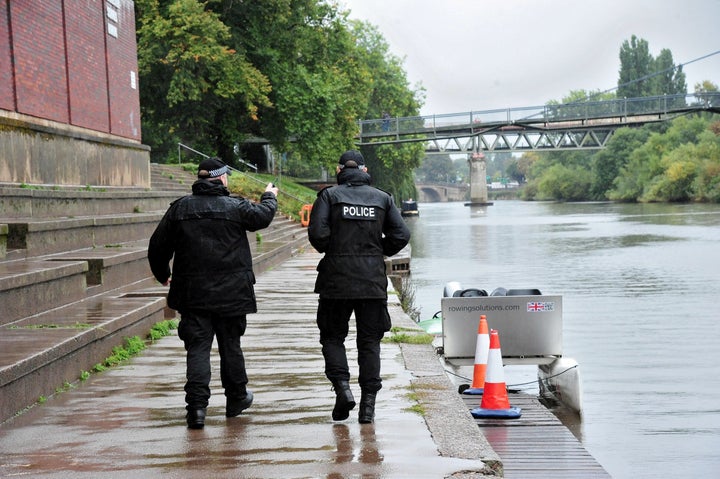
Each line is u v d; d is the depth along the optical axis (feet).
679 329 62.13
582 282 97.91
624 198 418.72
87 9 67.97
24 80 55.62
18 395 23.39
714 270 109.40
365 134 272.72
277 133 162.30
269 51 152.66
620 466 29.55
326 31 169.37
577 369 37.19
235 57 139.95
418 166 305.94
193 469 18.33
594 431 34.30
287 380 28.17
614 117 303.48
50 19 60.29
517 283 97.19
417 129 278.05
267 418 22.95
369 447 19.95
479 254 140.36
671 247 148.77
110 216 51.57
